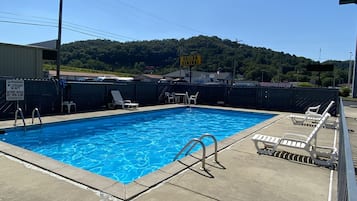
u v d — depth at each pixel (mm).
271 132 8500
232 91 17406
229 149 6152
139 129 10914
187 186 3947
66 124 9688
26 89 10164
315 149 5762
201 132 10828
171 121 13195
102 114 11570
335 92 14109
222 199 3561
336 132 8828
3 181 3934
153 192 3701
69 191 3641
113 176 5781
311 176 4570
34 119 9625
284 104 15672
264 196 3707
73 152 7371
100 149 7773
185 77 65625
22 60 13164
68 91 11891
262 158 5535
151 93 17188
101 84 13602
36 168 4484
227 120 13891
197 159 5301
